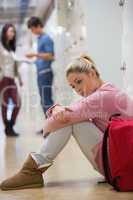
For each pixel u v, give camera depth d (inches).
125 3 155.6
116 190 85.4
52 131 89.3
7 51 201.6
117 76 177.0
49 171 108.6
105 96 89.4
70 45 216.8
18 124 238.7
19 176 89.9
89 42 180.1
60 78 224.1
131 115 91.1
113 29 179.2
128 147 80.9
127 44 153.6
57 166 115.3
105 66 178.9
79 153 136.8
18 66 211.3
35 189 89.0
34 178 90.5
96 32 179.8
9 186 88.7
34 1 382.9
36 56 205.5
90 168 111.6
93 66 94.3
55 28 267.0
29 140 177.8
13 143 169.9
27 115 243.3
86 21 179.9
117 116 89.9
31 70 268.1
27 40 447.5
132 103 91.9
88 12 179.8
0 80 199.8
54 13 279.0
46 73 206.2
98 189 87.4
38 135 194.5
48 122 89.0
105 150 85.2
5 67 200.2
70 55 215.6
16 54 215.5
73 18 209.5
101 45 179.6
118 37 178.9
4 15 464.8
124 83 155.5
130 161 81.0
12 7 419.2
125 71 155.6
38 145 161.2
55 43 244.5
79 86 93.9
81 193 84.5
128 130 81.4
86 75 93.0
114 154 82.1
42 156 89.9
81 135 89.7
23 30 481.7
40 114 226.4
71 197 81.3
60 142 89.4
